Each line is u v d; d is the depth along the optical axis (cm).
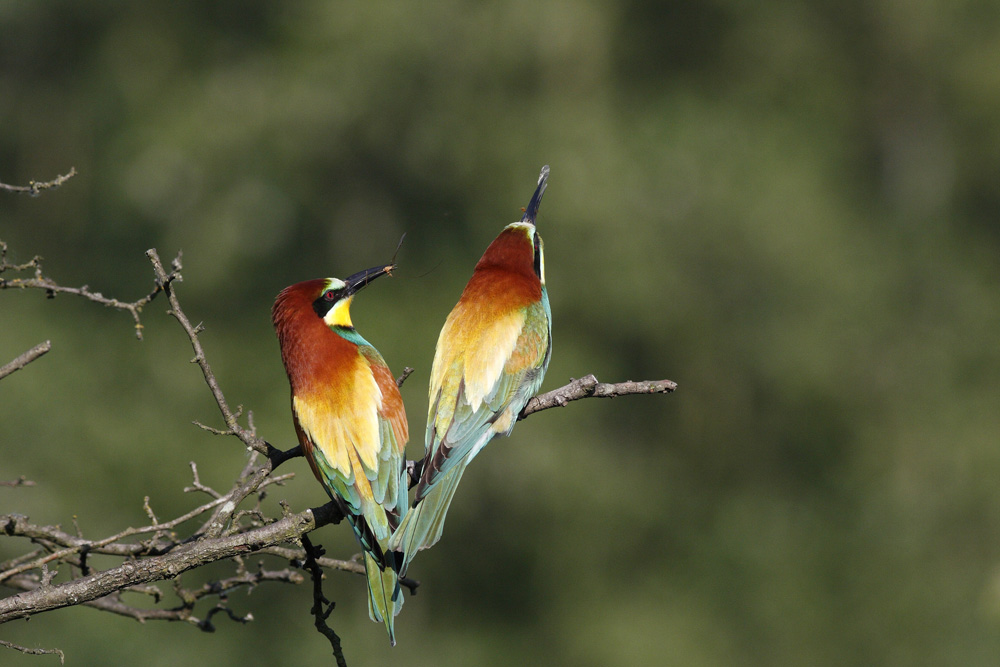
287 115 1778
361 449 509
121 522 1579
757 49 2006
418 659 1688
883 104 2225
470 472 1731
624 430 1894
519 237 621
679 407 1877
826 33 2142
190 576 1558
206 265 1778
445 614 1780
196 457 1641
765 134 1884
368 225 1848
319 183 1845
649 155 1798
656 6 1998
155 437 1645
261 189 1795
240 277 1820
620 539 1809
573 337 1788
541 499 1744
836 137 2062
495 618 1784
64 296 1792
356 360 534
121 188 1809
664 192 1766
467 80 1792
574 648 1728
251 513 503
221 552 450
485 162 1761
